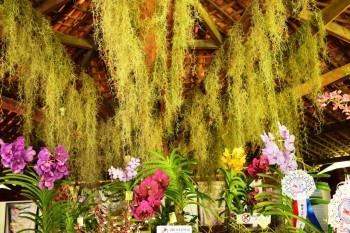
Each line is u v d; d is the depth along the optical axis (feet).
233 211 8.46
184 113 13.12
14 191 15.71
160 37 8.56
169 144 13.64
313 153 21.52
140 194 6.30
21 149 6.55
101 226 6.99
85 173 12.19
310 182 5.01
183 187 7.55
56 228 7.44
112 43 8.21
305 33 10.30
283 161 5.32
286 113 12.08
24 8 8.65
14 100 11.11
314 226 4.99
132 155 11.59
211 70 11.51
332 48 12.02
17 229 10.96
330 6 9.57
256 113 10.80
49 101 9.66
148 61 9.99
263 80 10.71
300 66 10.87
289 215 5.14
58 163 6.68
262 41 9.46
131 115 9.82
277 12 8.87
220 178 12.64
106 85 13.52
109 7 7.86
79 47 11.03
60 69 10.00
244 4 10.14
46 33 9.21
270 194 5.98
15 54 8.57
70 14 10.09
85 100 12.00
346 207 3.94
